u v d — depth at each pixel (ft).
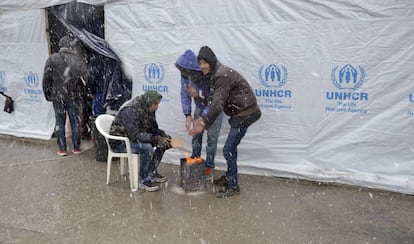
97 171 18.99
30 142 24.76
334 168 16.71
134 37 20.44
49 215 14.03
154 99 16.29
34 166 19.88
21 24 24.32
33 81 24.79
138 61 20.56
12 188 16.79
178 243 11.93
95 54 22.24
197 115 17.78
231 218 13.60
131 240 12.16
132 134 15.84
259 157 18.19
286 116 17.42
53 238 12.33
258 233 12.47
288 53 16.96
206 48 14.84
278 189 16.34
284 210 14.20
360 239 12.01
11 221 13.57
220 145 18.92
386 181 15.60
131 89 21.16
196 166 16.05
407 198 15.08
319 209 14.25
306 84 16.83
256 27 17.42
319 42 16.34
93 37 21.48
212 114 14.53
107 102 21.58
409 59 15.01
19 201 15.35
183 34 19.11
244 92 14.93
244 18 17.60
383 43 15.30
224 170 18.83
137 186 16.42
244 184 17.01
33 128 25.43
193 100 18.94
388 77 15.40
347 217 13.55
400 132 15.44
